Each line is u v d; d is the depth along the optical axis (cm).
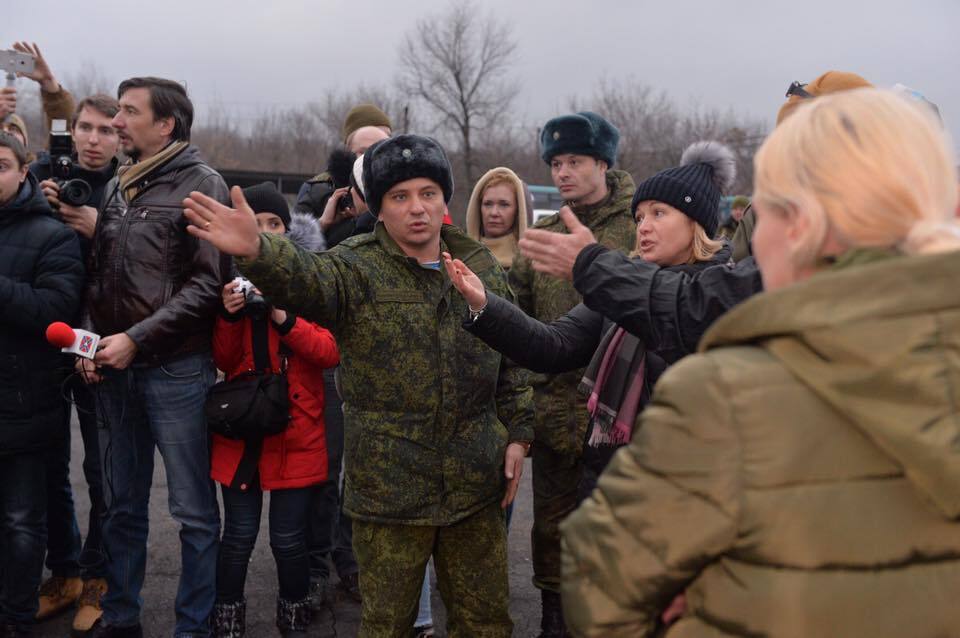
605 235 338
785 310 102
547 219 356
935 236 101
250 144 5441
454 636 257
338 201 398
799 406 102
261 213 337
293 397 304
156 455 585
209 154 5244
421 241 241
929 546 100
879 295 97
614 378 227
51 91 432
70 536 352
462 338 244
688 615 111
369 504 239
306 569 314
